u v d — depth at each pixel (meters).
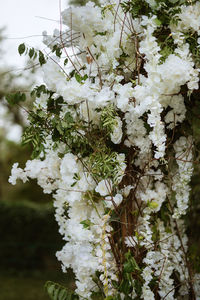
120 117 2.22
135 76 2.23
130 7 2.22
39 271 10.34
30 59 2.38
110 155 2.17
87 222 2.19
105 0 2.38
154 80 2.06
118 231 2.31
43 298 7.90
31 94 2.29
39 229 10.91
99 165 2.15
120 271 2.26
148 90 2.06
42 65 2.28
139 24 2.22
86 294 2.30
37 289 8.66
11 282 9.38
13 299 7.88
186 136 2.39
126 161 2.19
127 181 2.30
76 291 2.32
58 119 2.20
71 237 2.37
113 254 2.29
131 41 2.23
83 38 2.28
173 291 2.38
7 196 15.17
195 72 2.08
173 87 2.10
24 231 10.97
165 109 2.30
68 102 2.12
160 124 2.09
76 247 2.28
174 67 2.04
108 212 2.20
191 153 2.40
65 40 2.34
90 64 2.28
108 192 2.16
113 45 2.21
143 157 2.30
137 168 2.35
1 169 15.02
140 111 2.07
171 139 2.39
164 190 2.35
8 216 11.00
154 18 2.09
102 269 2.19
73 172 2.18
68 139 2.22
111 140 2.18
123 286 2.18
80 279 2.24
